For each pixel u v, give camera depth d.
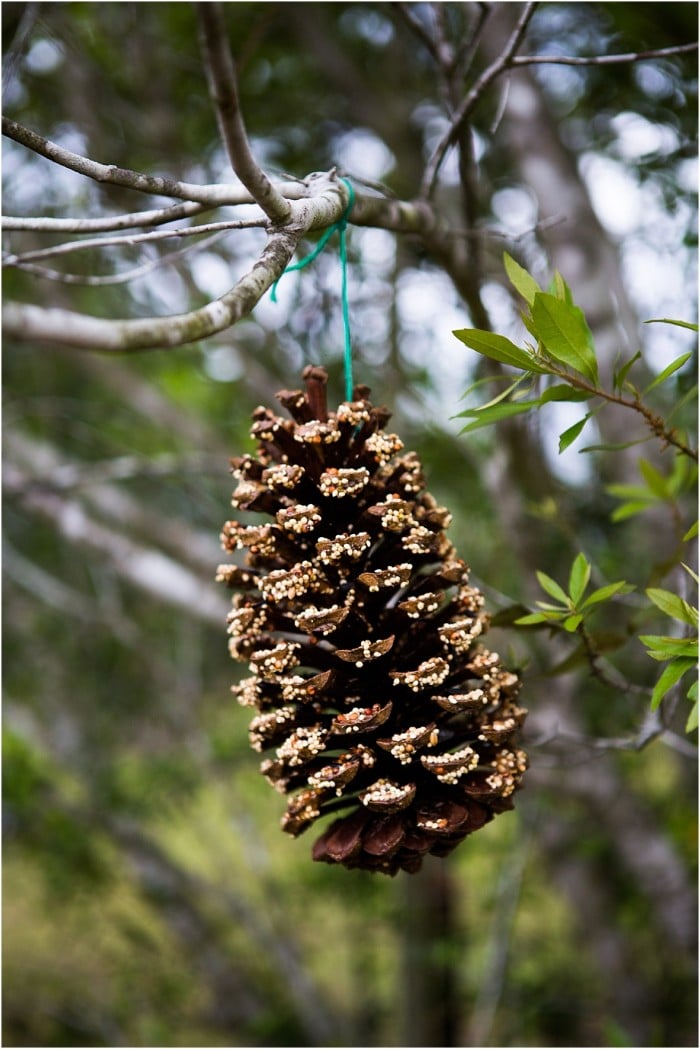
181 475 3.90
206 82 3.52
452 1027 4.36
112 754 5.33
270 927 5.42
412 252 3.35
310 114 3.75
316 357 3.51
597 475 3.39
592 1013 4.44
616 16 2.78
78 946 5.75
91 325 1.21
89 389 4.93
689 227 2.96
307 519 1.29
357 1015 5.14
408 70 3.56
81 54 3.22
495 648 3.11
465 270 1.99
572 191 2.89
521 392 1.49
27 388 4.62
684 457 2.06
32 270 1.63
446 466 3.67
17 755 4.44
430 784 1.33
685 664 1.33
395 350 3.26
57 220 1.25
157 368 4.56
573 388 1.43
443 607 1.43
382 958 5.67
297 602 1.31
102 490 3.76
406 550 1.33
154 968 5.34
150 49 3.28
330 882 4.64
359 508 1.37
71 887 5.00
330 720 1.36
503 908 4.12
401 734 1.28
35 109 3.35
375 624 1.35
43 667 5.21
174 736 5.15
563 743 2.94
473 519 3.96
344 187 1.45
